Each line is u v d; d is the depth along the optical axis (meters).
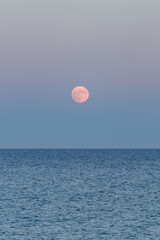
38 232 190.75
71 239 180.25
